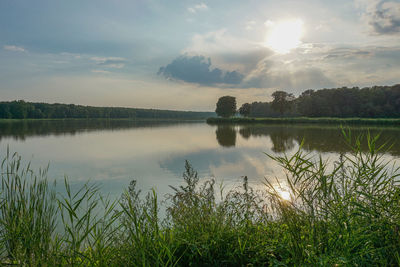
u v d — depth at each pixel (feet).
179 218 10.41
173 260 8.52
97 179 42.27
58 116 472.85
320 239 7.57
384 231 7.47
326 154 60.03
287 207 8.67
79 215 16.10
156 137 134.00
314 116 307.78
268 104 448.24
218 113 379.14
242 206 11.10
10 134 151.94
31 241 7.57
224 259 8.88
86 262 7.52
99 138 129.08
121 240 8.66
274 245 8.79
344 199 8.55
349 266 6.55
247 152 73.82
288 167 8.85
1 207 8.53
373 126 191.11
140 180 41.19
